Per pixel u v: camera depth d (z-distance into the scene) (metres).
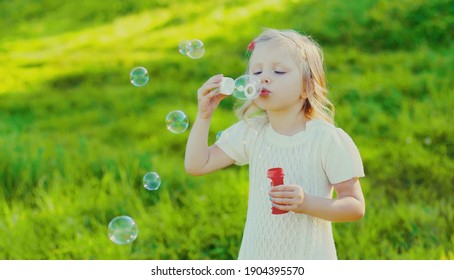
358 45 7.84
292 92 2.79
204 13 9.42
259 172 2.89
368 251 4.32
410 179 5.36
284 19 8.69
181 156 6.05
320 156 2.81
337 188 2.82
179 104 7.19
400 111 6.34
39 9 10.35
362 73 7.18
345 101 6.58
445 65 7.03
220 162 2.99
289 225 2.80
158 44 8.86
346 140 2.84
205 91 2.85
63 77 8.32
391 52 7.62
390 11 8.23
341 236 4.53
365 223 4.63
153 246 4.56
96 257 4.42
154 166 5.52
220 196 5.05
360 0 8.56
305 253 2.79
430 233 4.54
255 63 2.84
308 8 8.79
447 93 6.47
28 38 9.70
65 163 5.58
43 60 8.87
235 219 4.74
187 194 5.16
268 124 2.95
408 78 6.82
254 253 2.85
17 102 7.79
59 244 4.58
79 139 6.31
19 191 5.23
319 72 2.91
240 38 8.56
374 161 5.62
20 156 5.55
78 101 7.66
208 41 8.64
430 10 8.05
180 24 9.30
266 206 2.85
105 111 7.33
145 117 6.98
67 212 4.91
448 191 5.16
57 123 7.12
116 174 5.43
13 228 4.69
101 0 10.22
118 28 9.59
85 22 9.92
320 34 8.09
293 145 2.83
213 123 6.38
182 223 4.73
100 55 8.78
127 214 4.89
